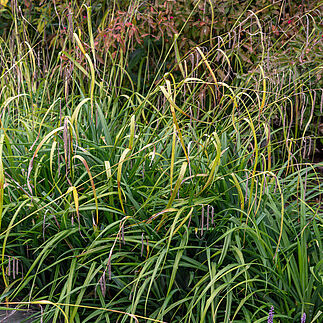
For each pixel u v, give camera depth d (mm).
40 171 3223
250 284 2682
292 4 4828
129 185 2990
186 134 3746
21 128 3939
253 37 4480
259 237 2576
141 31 4859
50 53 5598
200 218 2906
